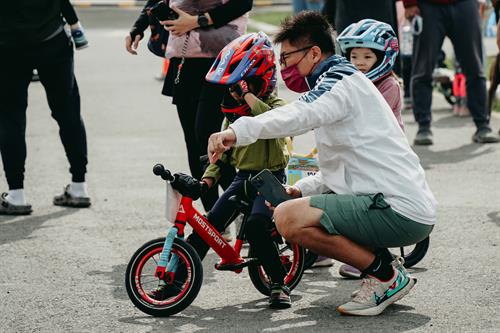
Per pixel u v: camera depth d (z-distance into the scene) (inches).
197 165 399.9
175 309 306.3
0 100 452.4
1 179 536.4
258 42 320.2
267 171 303.6
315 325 295.1
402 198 292.4
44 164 572.1
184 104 397.1
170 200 305.6
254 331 291.0
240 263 313.9
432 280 339.0
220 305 319.9
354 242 297.6
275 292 313.6
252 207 316.5
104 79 949.8
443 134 627.8
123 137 654.5
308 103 285.9
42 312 316.5
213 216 324.8
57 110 466.0
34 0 451.5
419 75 592.4
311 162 357.7
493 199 455.5
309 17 302.4
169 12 385.7
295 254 325.7
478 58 588.7
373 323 295.4
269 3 1867.6
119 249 393.4
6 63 449.7
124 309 317.7
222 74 318.3
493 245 380.8
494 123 655.1
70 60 463.8
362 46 334.6
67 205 471.5
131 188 505.7
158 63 1065.5
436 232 401.7
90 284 346.6
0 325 304.2
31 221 442.6
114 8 1918.1
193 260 304.7
